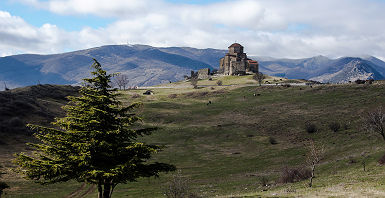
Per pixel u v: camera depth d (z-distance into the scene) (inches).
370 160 1742.1
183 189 1366.9
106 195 926.4
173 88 7445.9
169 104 5255.9
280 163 2353.6
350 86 4921.3
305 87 5462.6
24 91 4926.2
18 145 2760.8
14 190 1723.7
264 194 1179.9
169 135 3540.8
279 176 1834.4
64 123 944.3
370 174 1387.8
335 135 2898.6
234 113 4426.7
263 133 3405.5
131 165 892.0
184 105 5187.0
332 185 1234.6
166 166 1024.9
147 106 5059.1
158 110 4778.5
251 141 3174.2
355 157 1956.2
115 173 858.8
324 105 4148.6
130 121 1018.1
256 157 2623.0
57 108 4276.6
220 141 3275.1
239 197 1173.1
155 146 1030.4
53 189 1800.0
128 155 962.7
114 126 978.1
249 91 5856.3
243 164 2439.7
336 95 4544.8
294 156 2503.7
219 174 2192.4
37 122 3395.7
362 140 2529.5
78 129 949.8
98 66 1016.9
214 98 5629.9
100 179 910.4
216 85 7337.6
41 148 914.7
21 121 3225.9
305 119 3656.5
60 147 922.1
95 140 897.5
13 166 2171.5
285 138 3144.7
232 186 1740.9
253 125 3737.7
